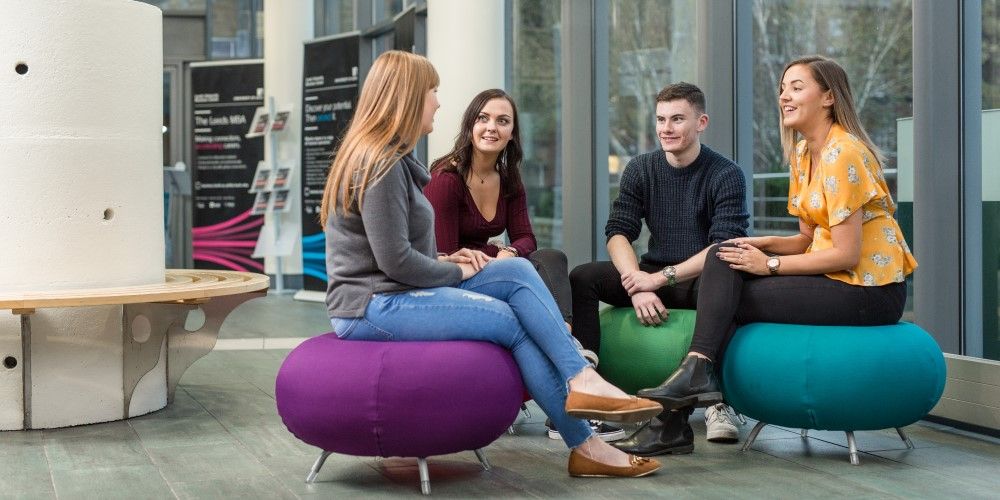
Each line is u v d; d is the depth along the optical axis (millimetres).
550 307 2934
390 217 2816
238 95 10758
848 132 3318
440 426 2777
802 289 3248
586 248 6680
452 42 7180
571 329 3723
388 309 2885
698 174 3820
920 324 3854
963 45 3805
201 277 4738
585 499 2779
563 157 6719
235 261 10844
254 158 10727
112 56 3982
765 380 3209
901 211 4172
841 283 3236
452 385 2764
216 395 4645
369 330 2912
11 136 3809
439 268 2910
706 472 3094
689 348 3332
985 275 3814
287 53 10352
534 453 3408
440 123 7250
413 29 8461
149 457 3371
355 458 3336
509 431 3783
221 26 12516
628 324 3670
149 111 4164
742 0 5121
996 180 3717
